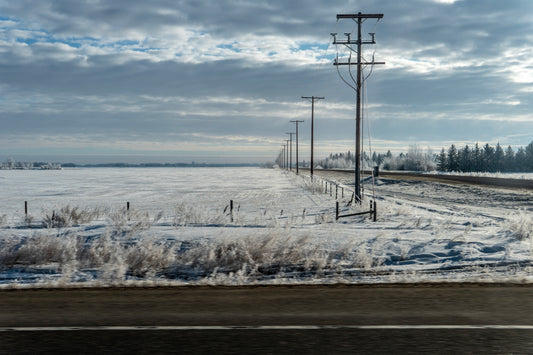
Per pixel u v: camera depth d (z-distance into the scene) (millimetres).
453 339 4809
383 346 4586
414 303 6441
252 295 7008
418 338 4844
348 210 26406
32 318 5688
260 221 19594
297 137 100812
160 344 4668
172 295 7027
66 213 20625
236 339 4816
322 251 11250
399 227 17406
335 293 7129
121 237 13320
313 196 39844
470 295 6957
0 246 11789
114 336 4938
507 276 8812
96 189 55312
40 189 55344
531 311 5992
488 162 160000
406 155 161625
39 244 11523
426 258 11312
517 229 14844
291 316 5746
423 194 45844
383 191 51531
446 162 162250
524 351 4445
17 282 8773
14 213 26766
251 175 120500
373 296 6910
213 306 6289
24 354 4398
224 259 10562
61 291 7355
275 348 4531
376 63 29266
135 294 7105
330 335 4949
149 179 92438
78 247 11570
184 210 22609
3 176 114250
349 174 108500
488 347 4555
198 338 4855
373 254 11477
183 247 12148
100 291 7359
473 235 14508
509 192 42344
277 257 10688
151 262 10352
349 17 29172
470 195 42594
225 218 20703
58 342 4750
